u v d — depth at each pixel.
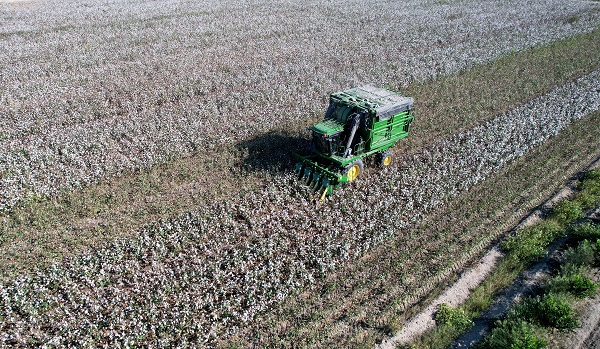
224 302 13.74
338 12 54.44
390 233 16.86
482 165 21.28
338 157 19.33
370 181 19.98
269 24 48.53
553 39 42.25
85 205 18.45
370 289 14.75
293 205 18.67
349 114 19.50
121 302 14.01
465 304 14.16
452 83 31.97
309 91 29.75
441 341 12.84
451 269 15.60
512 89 30.89
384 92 21.56
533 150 23.27
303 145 23.19
